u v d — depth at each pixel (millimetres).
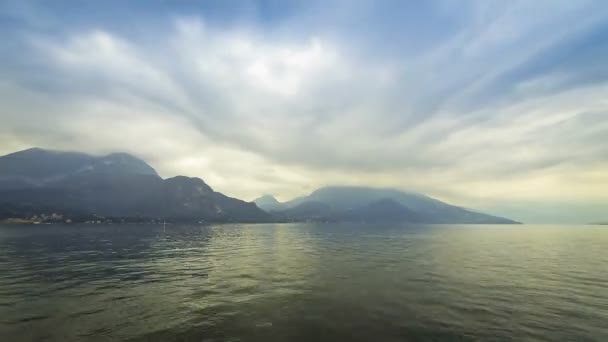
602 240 106062
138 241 90375
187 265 43719
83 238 99500
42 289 28531
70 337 17438
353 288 29188
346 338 17422
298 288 29156
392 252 63281
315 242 93438
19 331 18188
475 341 17062
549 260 50500
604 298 25859
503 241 99875
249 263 46031
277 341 16984
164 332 18188
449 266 43125
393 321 20078
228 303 24016
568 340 17219
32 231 142250
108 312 21688
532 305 23656
